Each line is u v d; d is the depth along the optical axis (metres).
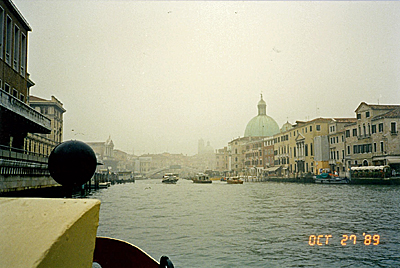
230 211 23.09
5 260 1.08
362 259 11.11
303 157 77.25
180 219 19.33
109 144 137.62
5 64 23.56
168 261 2.03
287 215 20.67
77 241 1.28
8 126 24.42
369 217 19.50
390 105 56.47
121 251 2.88
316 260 10.94
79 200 1.43
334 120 67.69
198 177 101.19
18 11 25.23
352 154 60.38
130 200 34.50
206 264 10.67
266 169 97.25
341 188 48.19
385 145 52.34
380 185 51.50
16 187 17.19
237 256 11.45
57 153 2.10
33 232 1.19
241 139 124.19
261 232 15.27
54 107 55.19
